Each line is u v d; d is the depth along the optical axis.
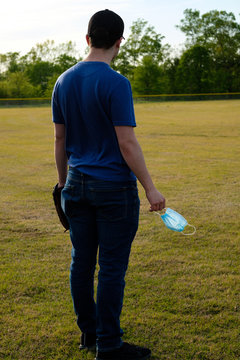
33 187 6.12
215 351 2.06
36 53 76.44
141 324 2.30
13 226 4.21
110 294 1.88
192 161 8.38
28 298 2.62
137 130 15.22
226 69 66.56
